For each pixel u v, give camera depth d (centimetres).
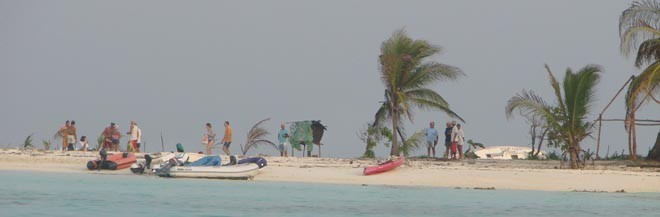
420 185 7388
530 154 11262
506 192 6975
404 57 10650
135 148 10194
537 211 5903
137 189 6931
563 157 8725
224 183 7444
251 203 6200
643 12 9088
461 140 9825
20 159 8962
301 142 10725
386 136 10738
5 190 6762
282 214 5703
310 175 7925
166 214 5638
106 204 6059
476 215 5722
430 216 5609
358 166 8638
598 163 9250
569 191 7094
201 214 5653
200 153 9019
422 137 10600
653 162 9338
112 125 10231
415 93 10850
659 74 8856
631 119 9306
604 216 5653
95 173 8181
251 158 8056
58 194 6569
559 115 8544
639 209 6006
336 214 5691
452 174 7831
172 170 7838
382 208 6022
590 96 8481
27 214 5575
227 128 9906
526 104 8550
